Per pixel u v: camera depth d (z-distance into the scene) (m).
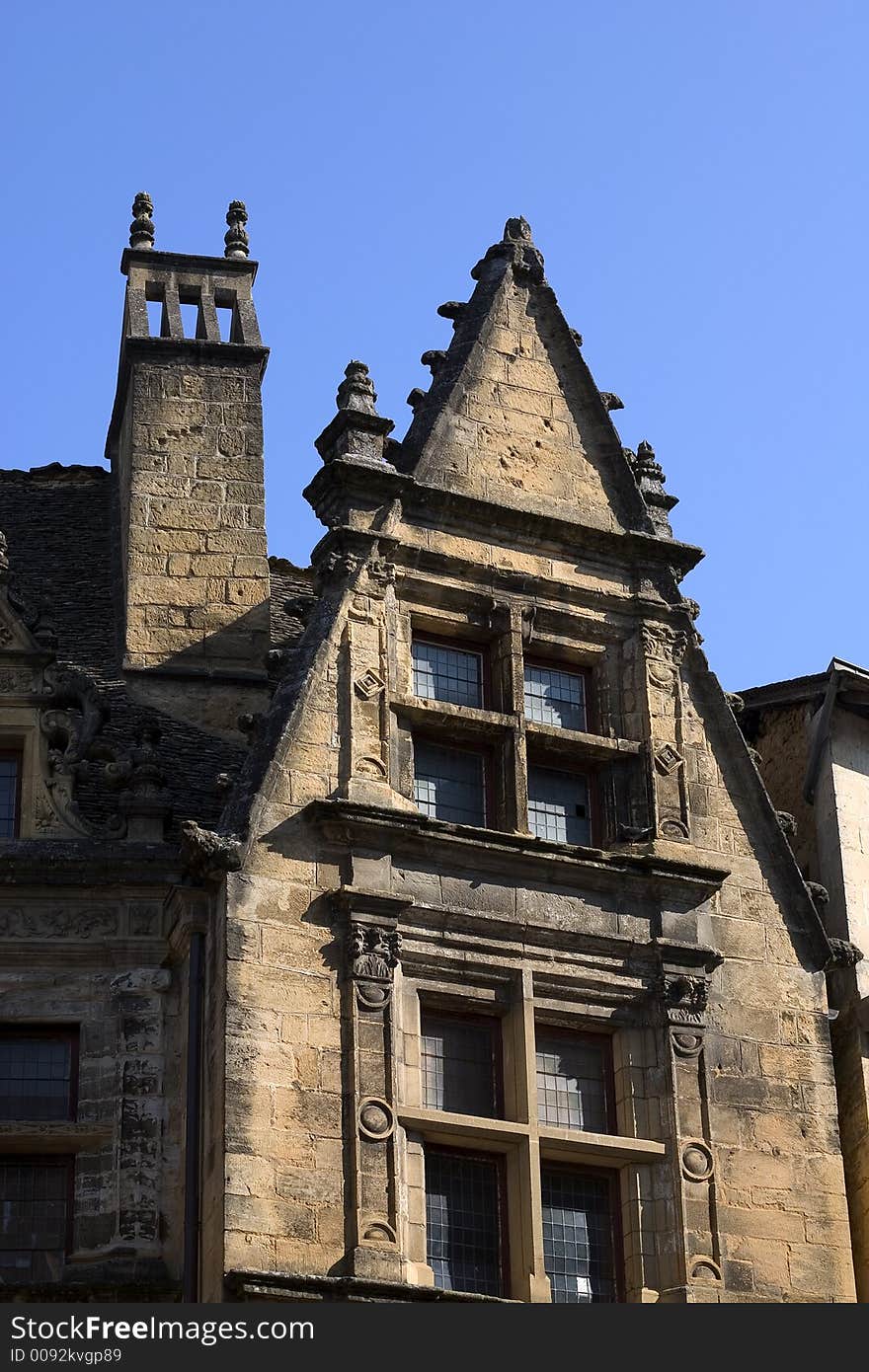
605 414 25.45
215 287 29.33
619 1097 22.52
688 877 23.31
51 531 28.89
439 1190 21.59
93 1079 21.66
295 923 21.55
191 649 26.34
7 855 22.14
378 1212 20.70
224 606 26.70
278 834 21.86
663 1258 21.91
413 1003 21.86
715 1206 22.16
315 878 21.81
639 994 22.81
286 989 21.27
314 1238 20.47
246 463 27.69
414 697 23.16
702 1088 22.61
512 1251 21.48
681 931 23.22
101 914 22.28
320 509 24.00
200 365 28.28
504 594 24.11
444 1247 21.39
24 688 23.42
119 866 22.27
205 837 21.45
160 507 27.22
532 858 22.70
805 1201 22.61
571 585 24.39
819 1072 23.28
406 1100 21.45
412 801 22.80
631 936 22.95
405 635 23.56
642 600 24.61
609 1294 21.88
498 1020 22.42
